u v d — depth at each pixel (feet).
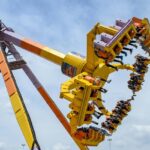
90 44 71.77
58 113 90.48
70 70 78.54
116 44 61.87
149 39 68.95
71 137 78.95
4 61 87.66
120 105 69.41
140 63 72.95
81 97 59.26
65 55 80.02
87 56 74.28
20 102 78.79
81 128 60.29
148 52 70.85
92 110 60.49
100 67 74.28
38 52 87.10
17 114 77.71
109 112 79.25
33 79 94.27
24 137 75.41
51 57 83.71
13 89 81.25
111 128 67.56
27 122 75.77
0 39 95.35
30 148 73.61
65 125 89.15
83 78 59.06
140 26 68.28
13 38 93.09
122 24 67.72
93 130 59.98
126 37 63.82
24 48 91.61
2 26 96.17
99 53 62.23
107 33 68.69
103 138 61.41
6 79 83.76
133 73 73.51
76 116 60.18
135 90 72.74
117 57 63.16
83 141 59.98
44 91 92.58
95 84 58.54
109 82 64.95
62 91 61.11
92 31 70.49
